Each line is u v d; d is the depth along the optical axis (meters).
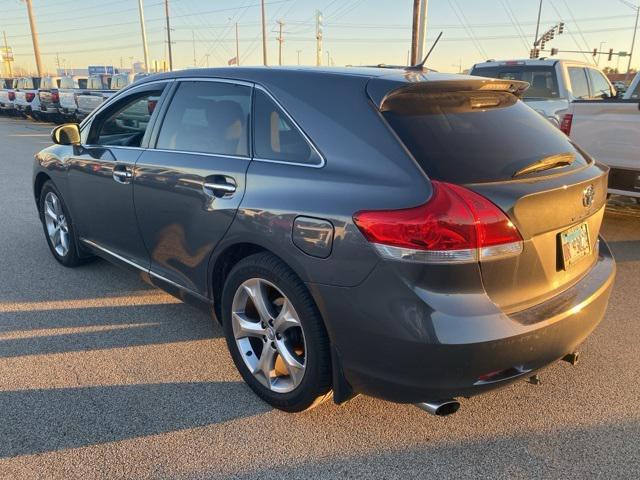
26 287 4.43
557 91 8.35
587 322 2.53
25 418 2.75
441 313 2.08
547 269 2.37
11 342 3.52
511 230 2.14
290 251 2.45
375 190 2.21
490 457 2.50
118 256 3.99
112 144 3.98
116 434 2.64
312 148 2.52
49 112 22.62
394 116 2.36
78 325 3.77
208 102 3.16
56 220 4.83
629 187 5.74
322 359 2.49
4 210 7.15
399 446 2.57
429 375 2.14
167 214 3.28
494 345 2.10
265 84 2.83
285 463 2.46
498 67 9.00
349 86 2.51
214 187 2.89
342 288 2.28
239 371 3.01
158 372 3.18
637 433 2.66
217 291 3.14
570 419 2.77
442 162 2.21
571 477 2.38
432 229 2.05
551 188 2.28
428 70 2.88
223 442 2.59
